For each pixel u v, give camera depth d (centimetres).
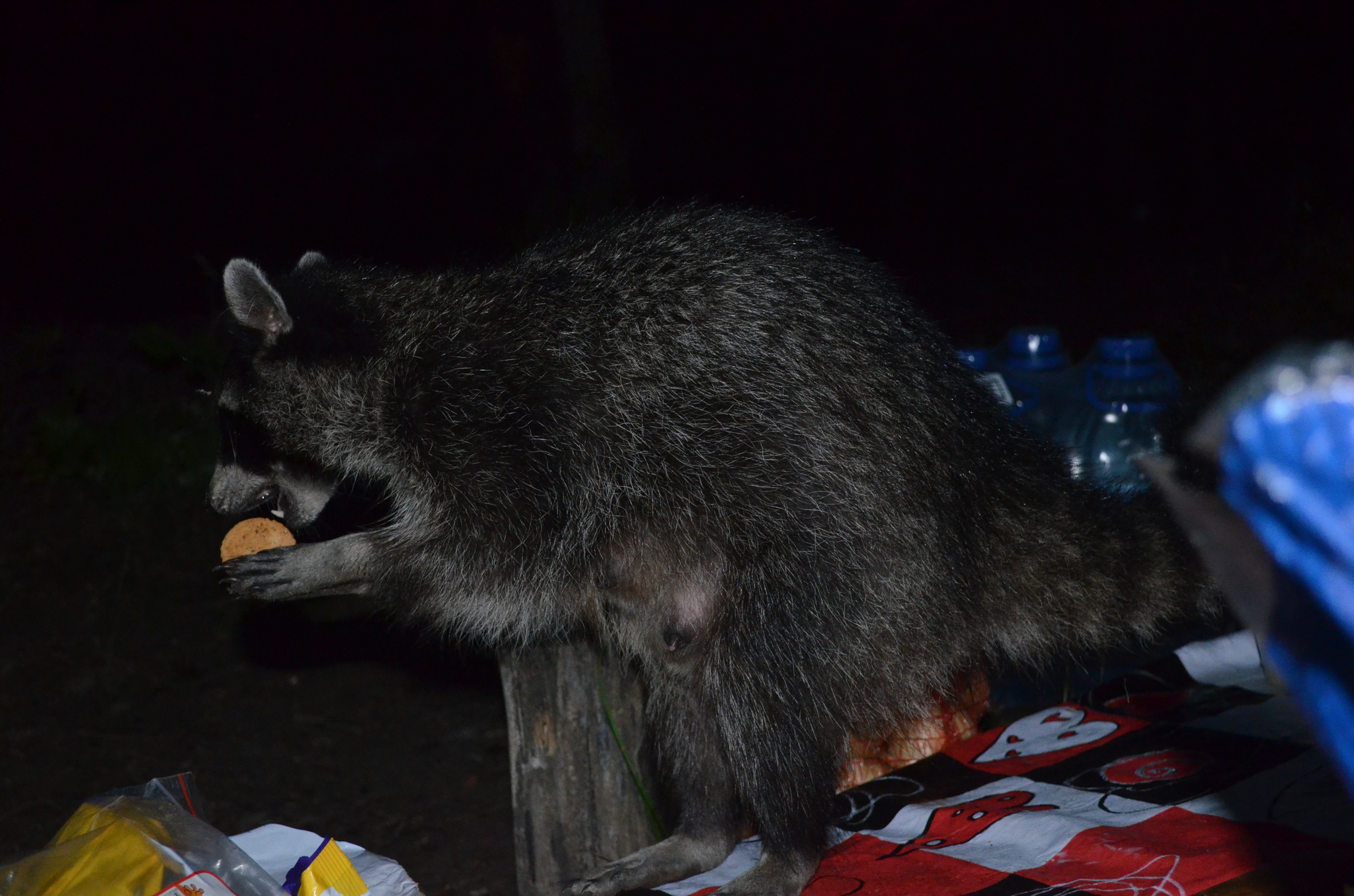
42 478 319
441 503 167
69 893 128
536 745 167
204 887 128
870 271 166
